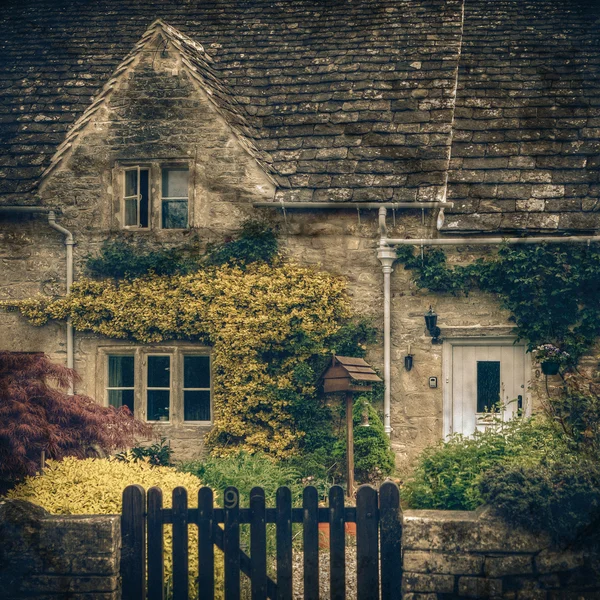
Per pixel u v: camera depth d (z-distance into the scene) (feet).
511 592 23.02
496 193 46.09
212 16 57.57
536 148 47.65
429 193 45.32
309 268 46.44
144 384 47.57
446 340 45.91
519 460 27.02
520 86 51.03
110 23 57.72
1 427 32.58
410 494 30.73
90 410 36.29
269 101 50.96
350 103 49.67
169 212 48.21
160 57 47.67
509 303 44.78
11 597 23.54
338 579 23.52
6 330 48.47
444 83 49.67
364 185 46.14
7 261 48.62
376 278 46.32
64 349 48.08
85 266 47.93
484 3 58.08
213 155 47.09
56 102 52.16
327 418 45.68
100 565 23.38
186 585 23.79
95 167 47.98
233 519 23.79
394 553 23.43
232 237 46.96
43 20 58.59
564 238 43.86
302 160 47.70
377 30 54.19
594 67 51.60
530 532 23.08
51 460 31.81
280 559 23.61
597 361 44.09
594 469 23.97
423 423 45.78
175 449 46.80
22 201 47.80
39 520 23.70
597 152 46.96
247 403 45.98
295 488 38.68
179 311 46.75
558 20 55.67
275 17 56.80
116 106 47.88
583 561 22.94
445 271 45.19
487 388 45.75
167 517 23.90
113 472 29.99
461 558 23.09
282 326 46.06
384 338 45.80
